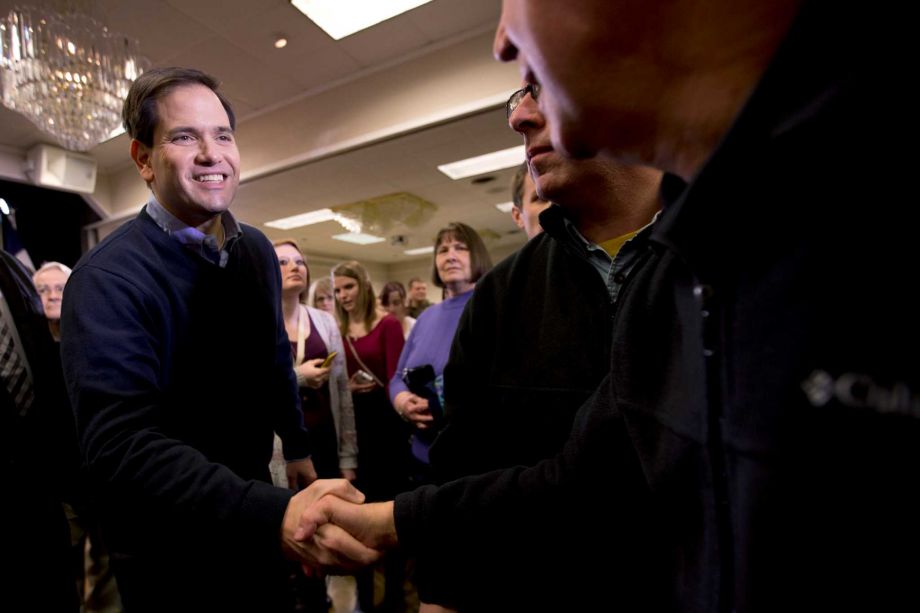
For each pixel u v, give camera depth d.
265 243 1.06
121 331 0.72
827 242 0.21
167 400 0.81
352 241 8.55
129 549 0.78
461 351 0.79
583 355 0.64
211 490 0.65
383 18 2.98
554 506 0.56
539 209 1.10
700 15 0.24
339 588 1.96
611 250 0.66
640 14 0.25
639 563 0.52
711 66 0.25
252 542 0.67
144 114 0.82
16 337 0.95
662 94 0.27
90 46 2.19
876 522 0.20
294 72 3.48
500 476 0.61
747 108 0.23
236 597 0.86
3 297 0.94
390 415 2.06
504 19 0.31
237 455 0.93
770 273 0.24
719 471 0.30
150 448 0.67
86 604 1.61
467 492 0.61
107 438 0.67
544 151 0.60
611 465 0.53
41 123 2.42
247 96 3.76
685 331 0.35
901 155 0.19
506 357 0.73
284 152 4.08
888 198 0.19
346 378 1.95
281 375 1.12
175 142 0.82
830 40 0.21
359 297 2.24
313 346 1.84
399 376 1.82
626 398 0.45
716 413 0.30
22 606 0.88
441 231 1.76
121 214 5.11
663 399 0.40
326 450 1.78
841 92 0.20
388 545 0.66
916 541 0.19
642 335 0.45
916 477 0.18
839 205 0.21
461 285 1.71
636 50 0.26
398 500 0.64
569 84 0.28
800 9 0.22
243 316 0.94
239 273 0.94
